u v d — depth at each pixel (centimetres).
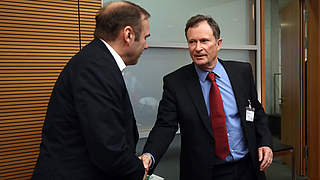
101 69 112
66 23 216
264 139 181
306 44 383
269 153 172
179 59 290
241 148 177
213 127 171
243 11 322
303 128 389
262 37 329
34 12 204
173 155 286
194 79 178
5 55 195
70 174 114
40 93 208
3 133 197
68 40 218
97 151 107
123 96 120
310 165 379
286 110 420
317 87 364
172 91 178
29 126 205
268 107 435
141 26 124
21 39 200
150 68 275
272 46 431
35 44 205
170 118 175
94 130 105
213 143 169
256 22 325
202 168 168
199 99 172
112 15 121
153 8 273
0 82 194
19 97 201
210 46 167
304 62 387
